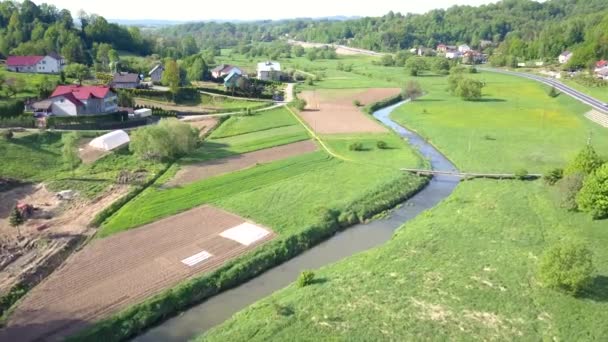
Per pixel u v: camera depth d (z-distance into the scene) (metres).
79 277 51.50
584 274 45.03
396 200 75.12
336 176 83.56
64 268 53.31
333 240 63.31
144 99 140.50
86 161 85.69
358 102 148.38
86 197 72.31
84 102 108.69
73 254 56.41
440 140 107.81
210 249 57.66
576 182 65.50
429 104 151.12
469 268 51.94
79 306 46.47
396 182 79.75
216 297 50.28
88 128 104.06
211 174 84.19
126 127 110.19
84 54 185.25
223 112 134.25
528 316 43.81
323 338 41.38
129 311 45.59
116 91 126.50
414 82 161.62
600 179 61.75
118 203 70.38
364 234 64.94
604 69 186.25
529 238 58.69
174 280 50.94
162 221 65.25
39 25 192.75
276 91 167.12
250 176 83.19
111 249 57.53
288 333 42.12
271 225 64.12
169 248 57.81
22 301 47.34
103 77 152.75
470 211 68.19
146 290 49.06
